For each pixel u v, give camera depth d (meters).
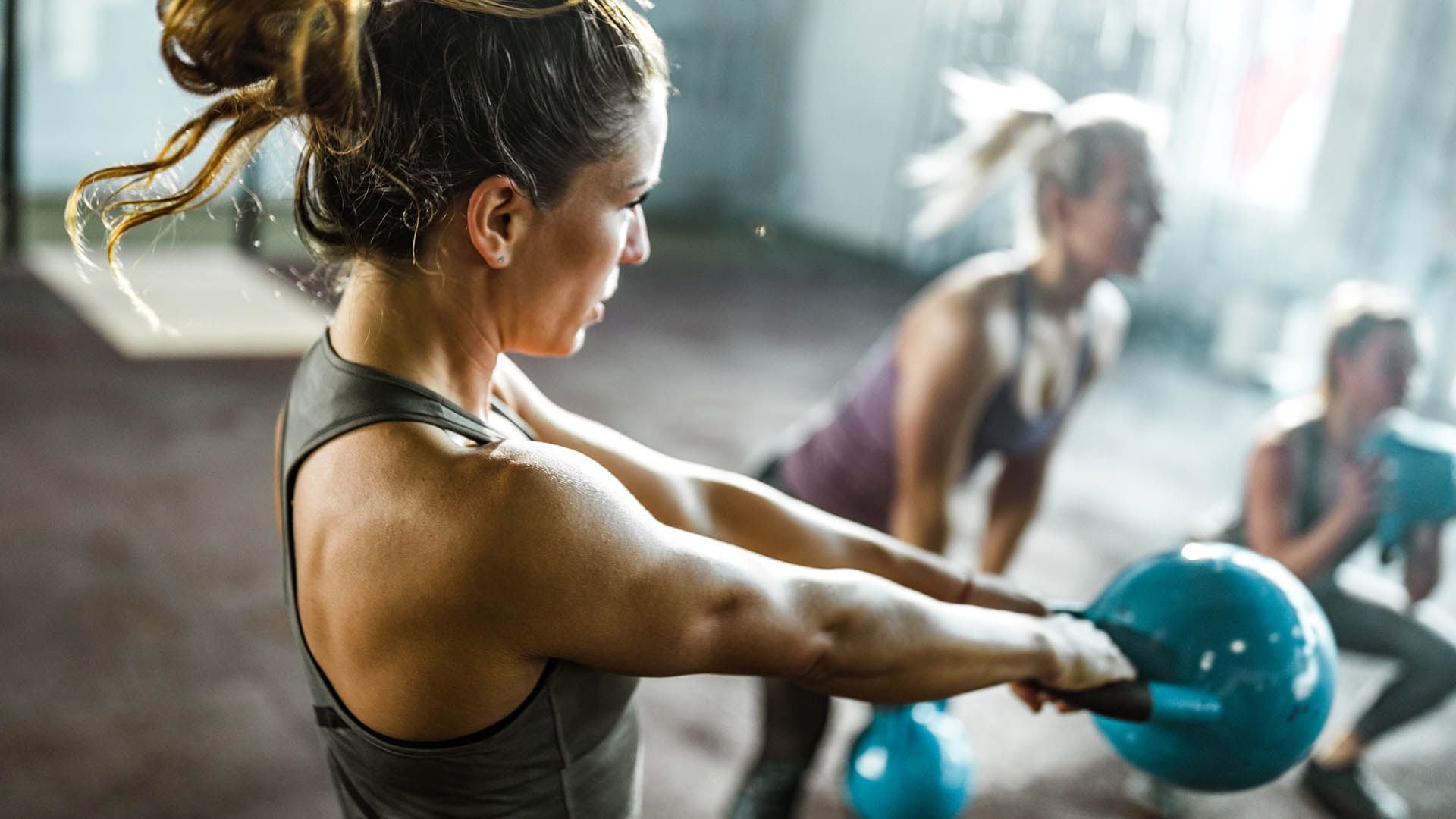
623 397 4.76
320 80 0.65
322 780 2.30
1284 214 6.07
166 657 2.64
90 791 2.19
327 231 0.73
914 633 0.79
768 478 2.19
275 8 0.65
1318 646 0.97
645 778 2.40
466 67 0.68
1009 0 7.00
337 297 0.78
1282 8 5.93
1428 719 2.94
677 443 4.31
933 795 1.78
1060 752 2.65
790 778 2.06
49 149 6.64
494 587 0.67
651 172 0.75
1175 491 4.35
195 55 0.67
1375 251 5.71
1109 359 2.18
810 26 8.22
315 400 0.74
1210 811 2.45
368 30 0.68
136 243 5.78
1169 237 6.52
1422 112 5.52
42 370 4.26
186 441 3.82
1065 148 1.95
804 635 0.74
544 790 0.76
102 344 4.57
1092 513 4.07
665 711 2.66
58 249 5.72
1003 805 2.44
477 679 0.70
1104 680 0.93
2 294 5.02
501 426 0.84
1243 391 5.73
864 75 7.88
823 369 5.44
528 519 0.67
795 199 8.46
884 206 7.85
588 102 0.70
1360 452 2.13
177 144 0.71
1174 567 1.00
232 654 2.68
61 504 3.29
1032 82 2.13
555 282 0.75
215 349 4.66
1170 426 5.13
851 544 0.97
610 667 0.71
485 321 0.75
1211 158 6.30
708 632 0.71
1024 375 2.00
